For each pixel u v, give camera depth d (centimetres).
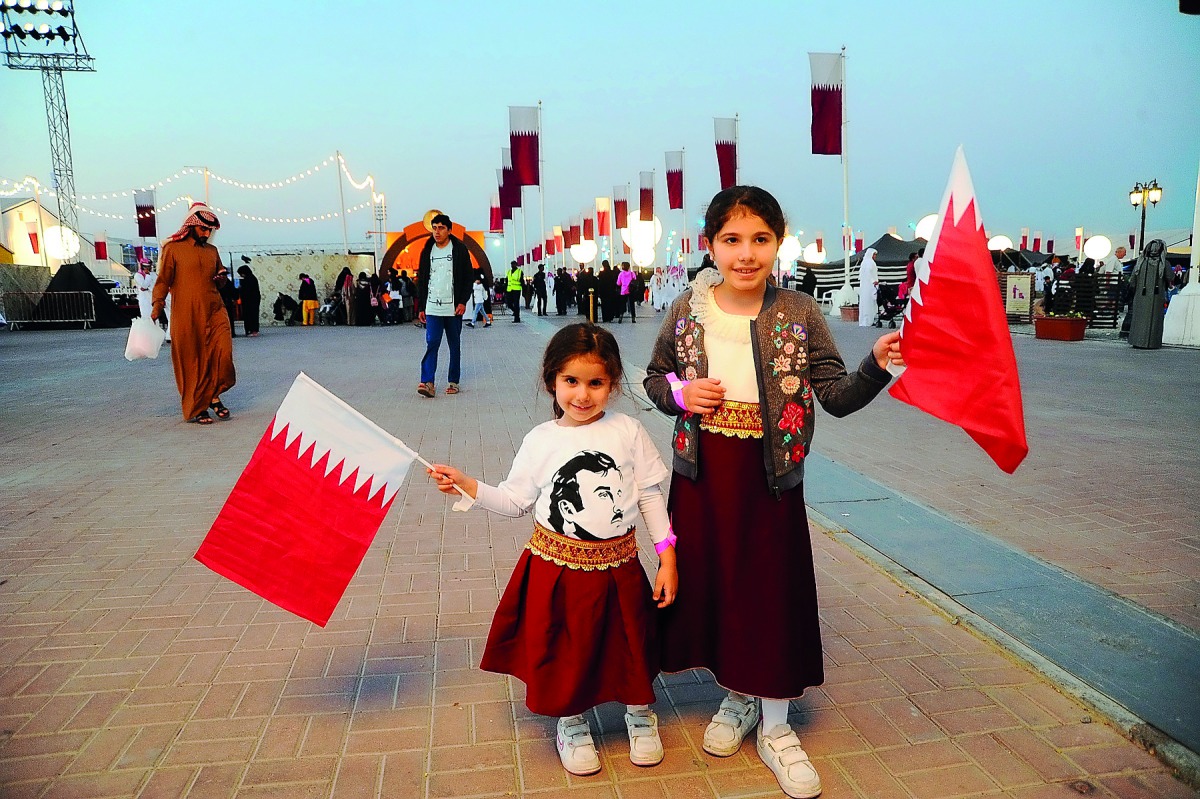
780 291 232
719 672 231
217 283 761
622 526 227
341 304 2441
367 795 223
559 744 239
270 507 251
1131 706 256
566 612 225
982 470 561
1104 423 707
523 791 225
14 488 531
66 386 1009
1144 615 323
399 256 2964
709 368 228
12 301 2120
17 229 3453
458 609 346
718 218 218
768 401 221
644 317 2711
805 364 224
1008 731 252
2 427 738
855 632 320
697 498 230
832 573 378
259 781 229
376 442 255
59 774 231
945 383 204
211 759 239
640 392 882
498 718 262
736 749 244
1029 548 409
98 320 2250
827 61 2016
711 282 234
